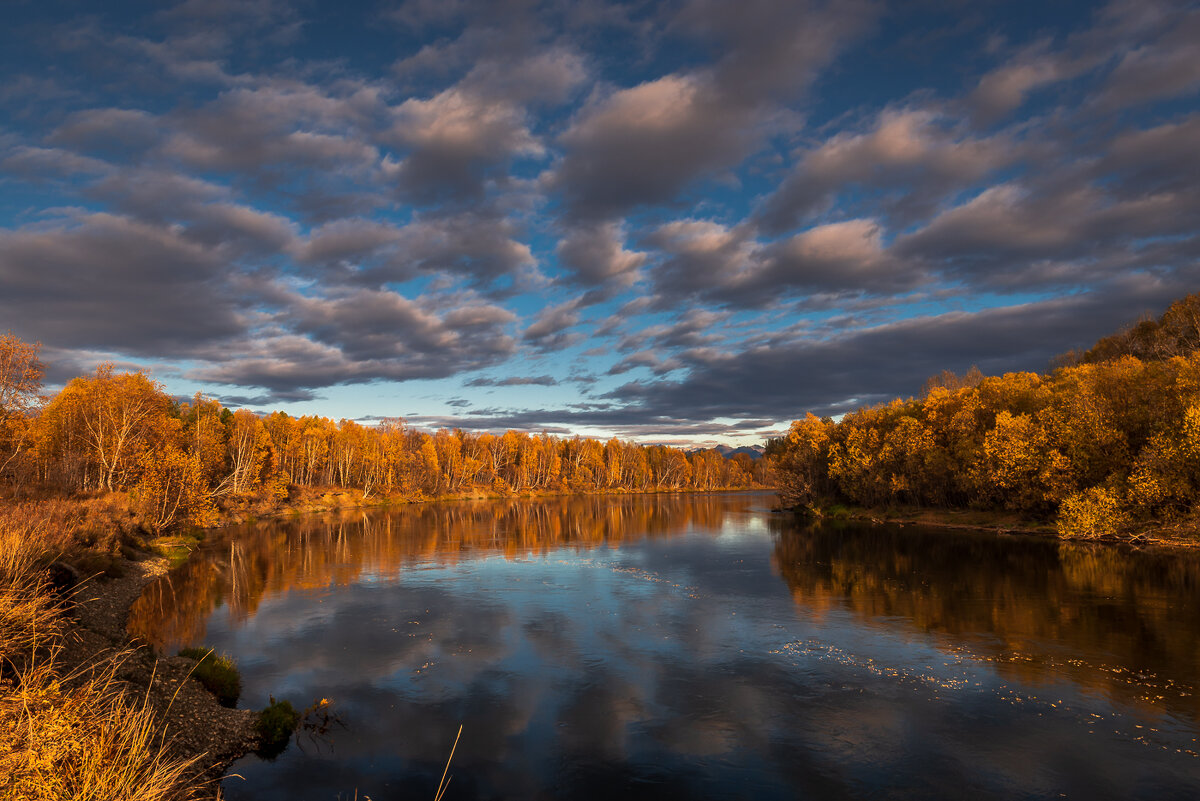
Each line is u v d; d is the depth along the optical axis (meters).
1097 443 54.62
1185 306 78.12
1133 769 14.23
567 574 40.69
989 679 19.95
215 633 26.17
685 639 25.20
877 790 13.64
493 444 184.75
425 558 48.31
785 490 106.06
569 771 14.70
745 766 14.85
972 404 73.62
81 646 16.56
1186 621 25.72
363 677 20.98
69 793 7.71
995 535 58.56
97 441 61.31
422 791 13.75
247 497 89.38
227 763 14.66
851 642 24.38
